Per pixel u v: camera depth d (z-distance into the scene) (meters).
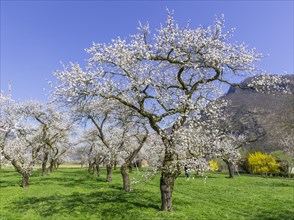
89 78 17.78
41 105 36.44
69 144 58.59
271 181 41.88
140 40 18.83
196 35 18.67
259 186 34.97
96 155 50.72
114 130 36.12
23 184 32.41
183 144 17.39
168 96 19.11
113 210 19.34
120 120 27.80
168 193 18.83
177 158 17.95
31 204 22.19
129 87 18.36
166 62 20.88
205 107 18.78
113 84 18.33
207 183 37.12
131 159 29.25
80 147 72.12
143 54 18.73
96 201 22.88
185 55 19.30
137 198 23.84
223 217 17.98
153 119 18.80
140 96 18.89
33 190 30.06
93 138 47.59
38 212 19.53
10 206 21.56
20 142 32.84
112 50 18.05
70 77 17.39
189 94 18.97
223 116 21.95
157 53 19.11
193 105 18.28
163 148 20.23
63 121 42.97
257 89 19.58
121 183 36.84
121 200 22.94
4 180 41.94
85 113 29.33
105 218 17.56
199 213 18.66
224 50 19.09
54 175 52.94
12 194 27.25
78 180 41.69
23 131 33.72
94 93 17.88
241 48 19.00
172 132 18.17
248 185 36.09
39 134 42.34
